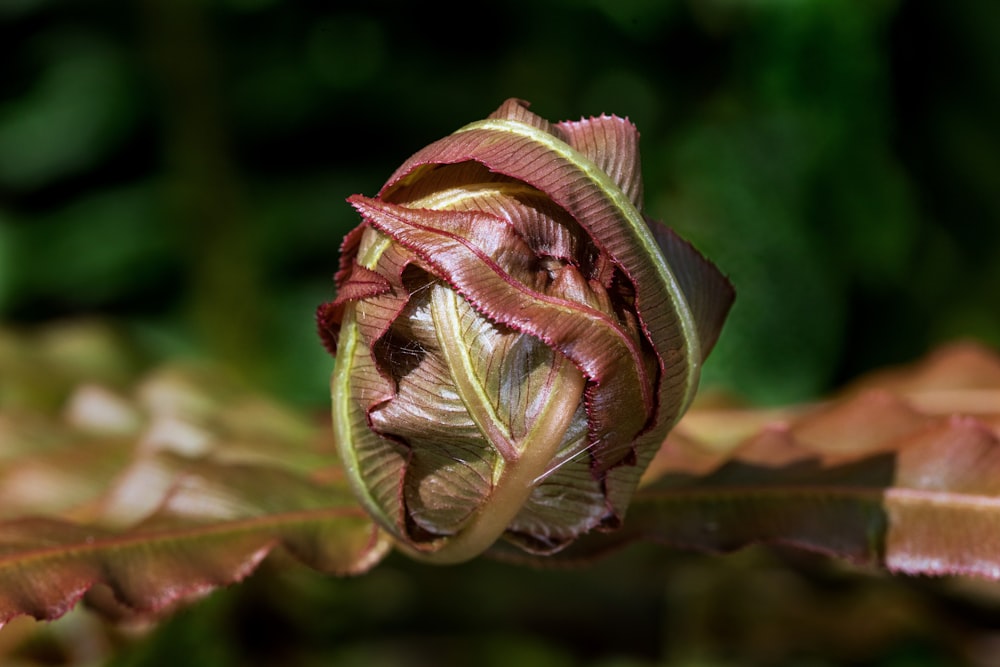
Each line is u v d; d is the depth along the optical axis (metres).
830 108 0.83
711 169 0.87
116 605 0.33
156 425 0.38
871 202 0.84
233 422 0.42
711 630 0.50
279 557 0.32
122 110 1.07
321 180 1.07
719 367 0.82
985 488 0.31
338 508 0.31
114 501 0.34
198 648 0.42
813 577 0.47
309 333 0.97
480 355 0.27
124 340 0.58
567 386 0.27
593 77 1.02
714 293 0.29
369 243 0.28
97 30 1.09
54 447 0.40
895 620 0.48
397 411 0.28
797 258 0.84
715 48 0.96
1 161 1.05
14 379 0.51
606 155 0.27
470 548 0.29
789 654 0.49
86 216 1.05
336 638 0.53
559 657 0.56
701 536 0.31
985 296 0.82
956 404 0.38
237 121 1.06
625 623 0.53
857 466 0.31
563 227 0.27
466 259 0.27
